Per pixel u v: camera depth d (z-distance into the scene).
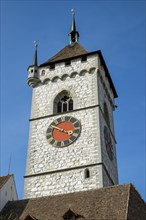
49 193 43.50
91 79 51.66
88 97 50.00
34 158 46.81
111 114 55.31
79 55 54.19
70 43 60.91
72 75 52.94
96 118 47.72
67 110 50.66
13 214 37.34
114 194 36.09
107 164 46.28
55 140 47.44
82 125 47.59
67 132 47.56
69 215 34.06
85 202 36.22
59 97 51.97
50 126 48.84
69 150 46.06
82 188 42.69
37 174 45.31
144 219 33.88
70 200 37.34
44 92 52.66
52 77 53.50
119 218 32.16
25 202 38.97
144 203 36.66
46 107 51.00
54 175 44.69
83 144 46.03
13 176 41.78
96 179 42.84
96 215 33.75
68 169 44.59
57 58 56.34
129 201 34.25
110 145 50.16
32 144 48.06
